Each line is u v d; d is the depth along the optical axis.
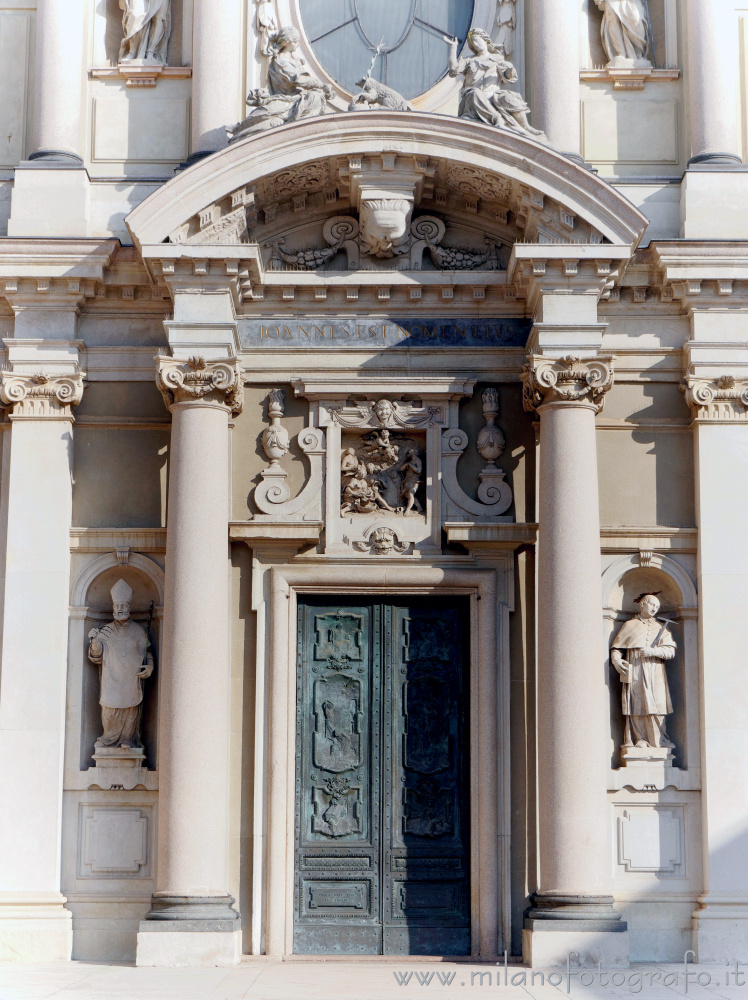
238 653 23.06
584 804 21.14
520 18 24.89
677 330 23.72
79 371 23.19
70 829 22.47
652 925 22.31
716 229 23.73
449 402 23.66
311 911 22.66
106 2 25.11
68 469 23.09
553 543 21.84
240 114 24.52
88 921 22.25
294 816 22.81
